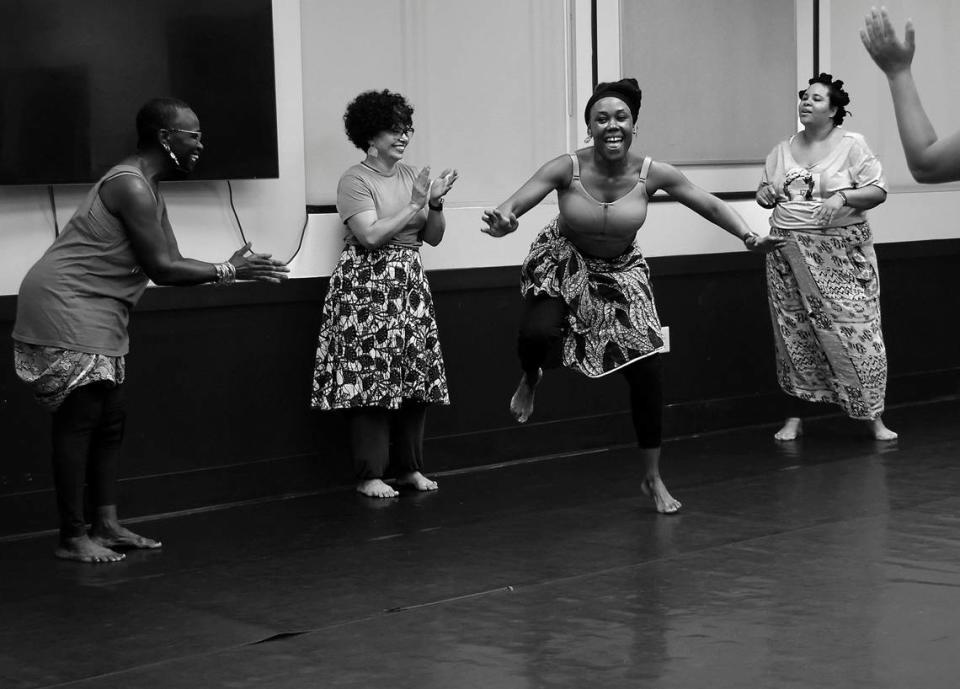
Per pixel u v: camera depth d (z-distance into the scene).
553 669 3.64
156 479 5.76
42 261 4.77
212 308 5.89
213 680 3.61
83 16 5.34
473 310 6.74
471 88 6.74
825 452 7.02
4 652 3.90
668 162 7.54
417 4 6.52
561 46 7.04
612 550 5.01
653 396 5.50
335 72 6.27
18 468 5.43
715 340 7.73
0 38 5.16
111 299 4.80
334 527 5.50
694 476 6.45
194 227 5.85
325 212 6.23
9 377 5.38
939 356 8.83
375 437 6.12
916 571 4.59
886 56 2.52
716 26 7.68
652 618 4.11
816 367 7.30
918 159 2.49
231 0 5.72
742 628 3.98
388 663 3.72
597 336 5.30
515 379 6.91
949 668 3.57
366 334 5.92
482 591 4.47
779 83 8.00
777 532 5.24
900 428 7.71
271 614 4.24
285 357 6.13
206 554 5.07
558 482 6.38
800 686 3.45
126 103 5.47
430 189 6.02
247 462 6.03
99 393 4.89
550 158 7.05
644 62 7.39
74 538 4.99
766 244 5.16
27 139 5.24
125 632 4.08
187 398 5.85
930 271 8.73
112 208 4.71
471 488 6.28
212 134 5.72
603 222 5.16
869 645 3.78
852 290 7.11
